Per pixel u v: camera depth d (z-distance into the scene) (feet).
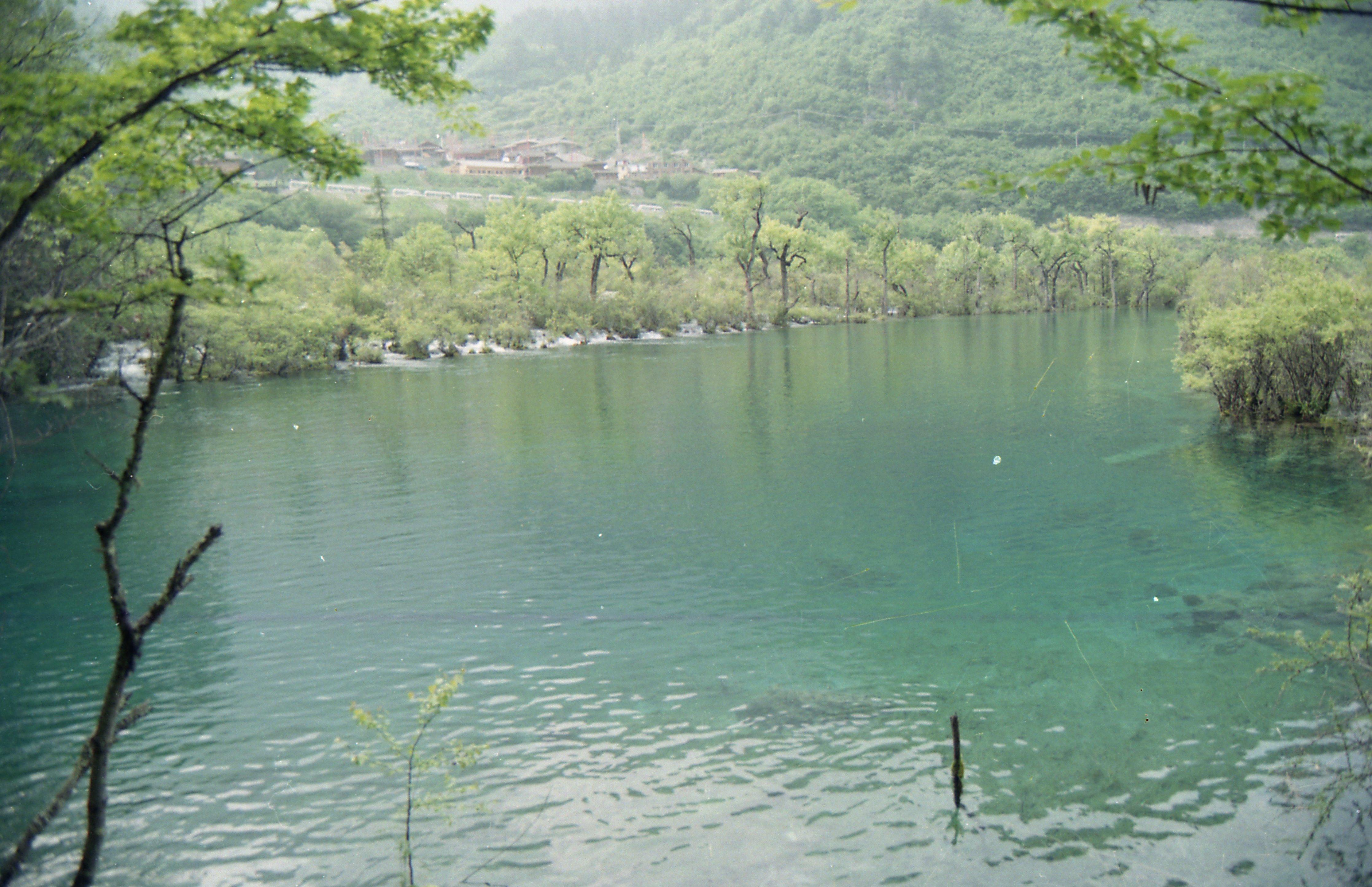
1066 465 73.97
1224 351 89.20
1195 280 133.49
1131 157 18.07
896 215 542.16
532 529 58.44
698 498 65.87
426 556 53.21
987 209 533.96
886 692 35.09
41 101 17.87
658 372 148.66
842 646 39.73
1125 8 16.43
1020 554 52.31
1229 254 276.41
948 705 33.99
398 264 230.07
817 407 107.04
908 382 126.72
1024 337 200.64
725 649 39.52
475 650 39.73
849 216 532.32
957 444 83.66
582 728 32.63
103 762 17.08
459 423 99.66
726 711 33.83
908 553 52.65
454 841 26.11
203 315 124.77
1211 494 63.67
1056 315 296.51
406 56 19.45
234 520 61.46
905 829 26.25
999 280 355.97
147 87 18.58
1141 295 324.60
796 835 26.13
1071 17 16.94
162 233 19.49
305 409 110.32
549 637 41.09
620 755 30.66
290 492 69.00
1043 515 60.03
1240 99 16.34
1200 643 39.01
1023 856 24.95
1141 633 40.37
